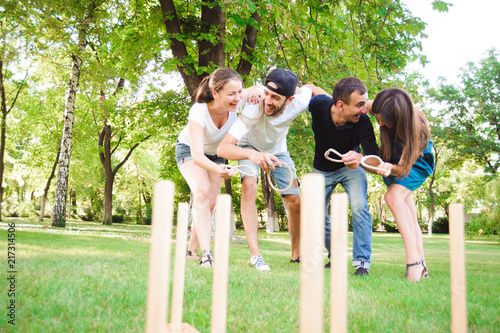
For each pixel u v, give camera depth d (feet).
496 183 77.10
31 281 8.16
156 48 32.12
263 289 8.95
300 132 34.35
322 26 27.04
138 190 113.19
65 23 40.22
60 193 46.32
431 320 6.72
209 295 7.89
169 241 3.44
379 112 11.64
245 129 12.25
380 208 139.54
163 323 3.41
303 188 3.20
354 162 11.58
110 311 6.29
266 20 27.43
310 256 3.15
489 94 83.97
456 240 3.86
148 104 48.21
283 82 11.73
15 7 35.58
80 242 21.45
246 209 14.10
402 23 27.45
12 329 5.32
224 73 11.48
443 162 94.27
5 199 106.11
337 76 28.40
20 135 76.79
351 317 6.69
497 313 7.26
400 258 25.16
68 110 47.16
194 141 12.03
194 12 31.71
